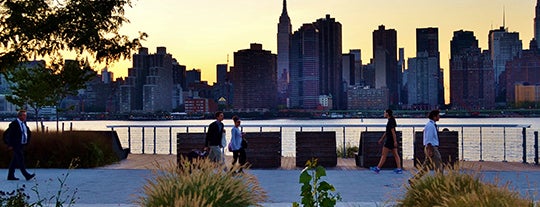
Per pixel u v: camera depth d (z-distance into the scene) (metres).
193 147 16.86
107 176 14.33
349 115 166.38
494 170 15.19
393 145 14.91
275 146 16.47
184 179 7.73
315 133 16.64
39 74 27.30
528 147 34.94
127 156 20.22
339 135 57.19
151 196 7.69
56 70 22.50
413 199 8.16
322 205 6.48
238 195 7.76
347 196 10.88
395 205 8.75
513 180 12.90
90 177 14.14
